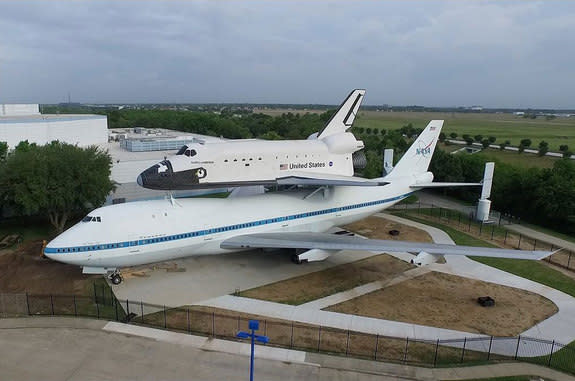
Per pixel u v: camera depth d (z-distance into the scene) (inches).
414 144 1589.6
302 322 949.8
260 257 1330.0
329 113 6333.7
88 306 991.6
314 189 1466.5
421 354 842.2
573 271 1310.3
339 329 925.2
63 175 1393.9
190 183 1209.4
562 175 1857.8
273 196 1326.3
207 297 1053.8
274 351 830.5
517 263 1352.1
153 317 948.0
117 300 1023.6
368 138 4040.4
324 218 1386.6
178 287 1104.2
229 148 1280.8
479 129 7367.1
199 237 1141.1
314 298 1067.9
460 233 1659.7
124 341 853.8
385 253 1403.8
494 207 2097.7
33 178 1343.5
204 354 815.1
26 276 1156.5
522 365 813.9
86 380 730.8
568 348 880.3
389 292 1119.0
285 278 1181.7
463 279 1216.8
